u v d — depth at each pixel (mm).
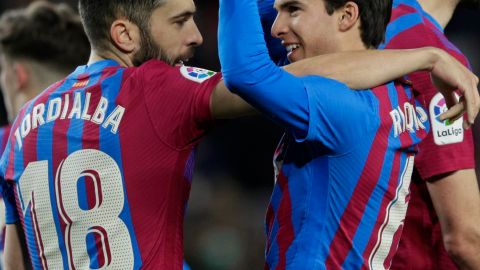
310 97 8617
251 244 27203
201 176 28562
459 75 9211
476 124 28234
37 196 9414
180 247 9430
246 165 29750
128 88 9148
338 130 8789
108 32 9438
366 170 9125
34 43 13641
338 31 9406
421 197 11148
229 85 8609
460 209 10656
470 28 31281
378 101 9227
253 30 8555
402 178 9641
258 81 8477
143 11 9328
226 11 8594
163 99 9055
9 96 14086
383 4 9523
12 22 13812
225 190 28125
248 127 29844
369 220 9328
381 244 9547
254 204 28734
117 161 9055
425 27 11094
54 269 9445
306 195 9156
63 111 9344
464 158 10656
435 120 10555
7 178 9812
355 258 9297
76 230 9227
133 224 9086
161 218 9180
